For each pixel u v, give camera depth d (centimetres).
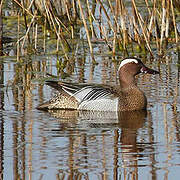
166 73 1767
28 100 1493
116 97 1478
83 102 1486
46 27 2205
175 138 1214
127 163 1080
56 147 1162
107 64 1881
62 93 1480
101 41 2142
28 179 1009
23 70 1805
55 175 1025
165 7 2080
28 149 1150
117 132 1266
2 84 1639
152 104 1478
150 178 1010
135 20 2039
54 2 2314
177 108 1436
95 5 2380
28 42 2050
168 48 2075
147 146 1170
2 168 1061
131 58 1510
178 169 1048
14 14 2436
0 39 2020
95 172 1040
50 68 1836
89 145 1171
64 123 1337
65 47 2039
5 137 1223
